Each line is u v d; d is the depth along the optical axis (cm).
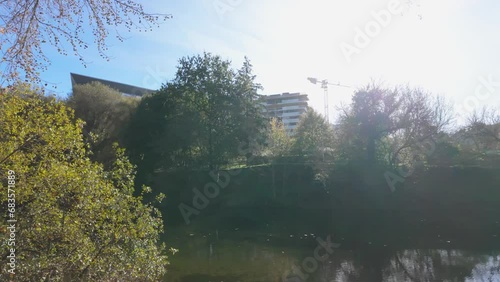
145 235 1053
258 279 1504
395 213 3194
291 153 4416
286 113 12075
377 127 3675
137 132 3853
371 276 1554
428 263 1744
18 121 755
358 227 2811
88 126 3503
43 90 770
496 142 3962
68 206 838
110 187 949
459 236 2381
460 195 3291
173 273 1577
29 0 654
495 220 2859
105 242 914
